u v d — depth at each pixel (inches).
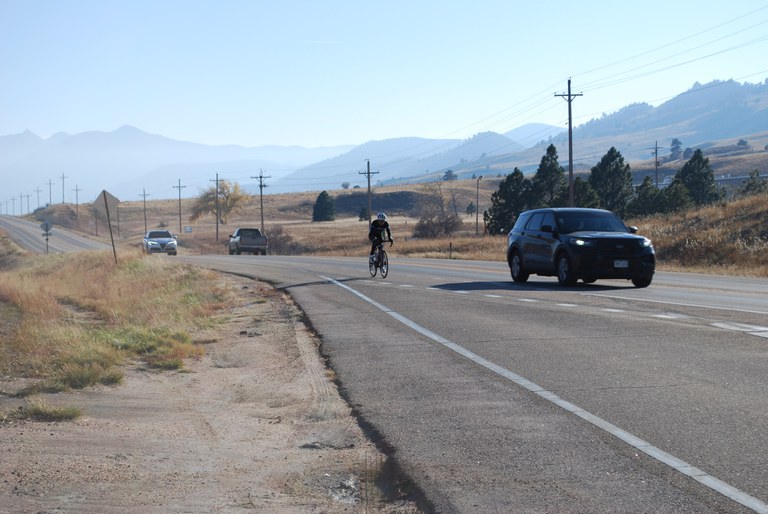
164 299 808.3
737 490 191.2
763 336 426.0
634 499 187.3
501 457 224.5
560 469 211.9
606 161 2967.5
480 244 2219.5
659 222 1739.7
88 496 201.6
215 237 4825.3
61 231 5910.4
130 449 252.2
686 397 290.8
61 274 1573.6
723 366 346.6
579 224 813.9
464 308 608.4
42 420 292.7
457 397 305.4
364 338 474.9
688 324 480.4
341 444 253.3
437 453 231.0
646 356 376.5
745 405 276.5
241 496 203.0
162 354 457.7
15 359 446.3
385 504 196.4
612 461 217.5
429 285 855.7
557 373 343.6
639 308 573.6
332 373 371.2
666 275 986.1
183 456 244.1
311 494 205.6
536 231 844.6
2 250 3666.3
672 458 218.2
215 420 298.7
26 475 218.8
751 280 877.8
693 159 3198.8
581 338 438.3
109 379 383.9
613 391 304.7
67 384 370.9
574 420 263.1
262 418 301.1
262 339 523.2
